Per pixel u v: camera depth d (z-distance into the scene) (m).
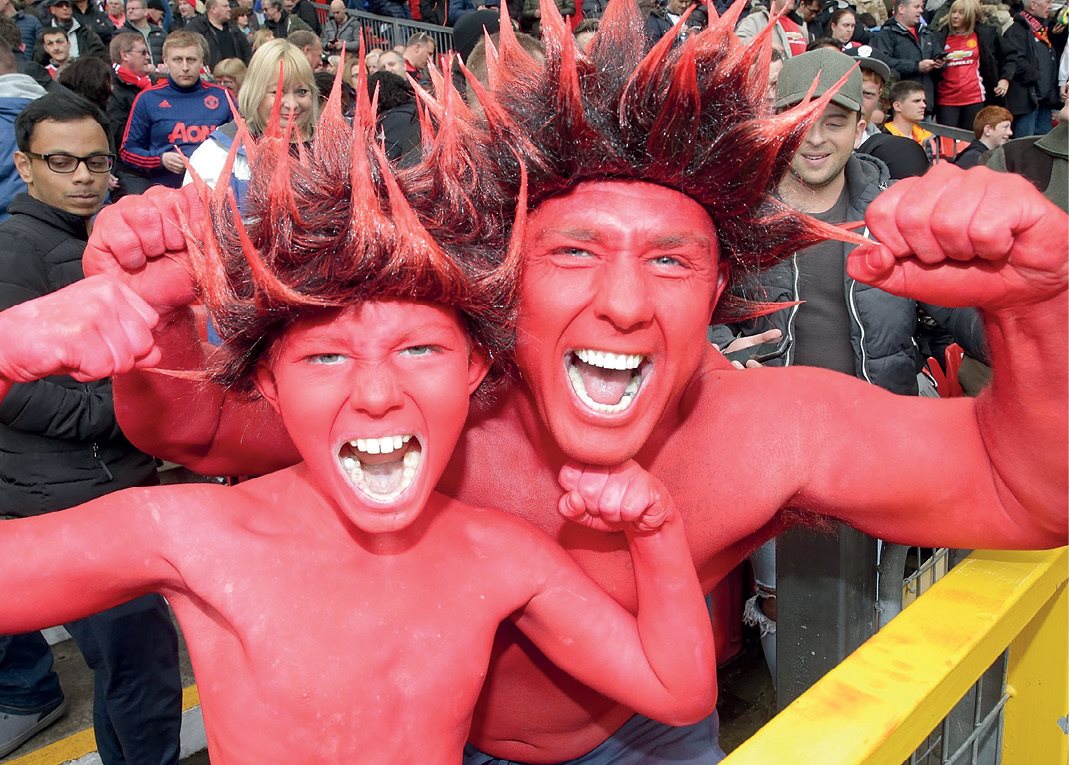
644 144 1.13
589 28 2.79
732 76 1.19
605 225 1.13
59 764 2.76
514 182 1.19
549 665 1.48
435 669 1.20
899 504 1.36
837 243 2.46
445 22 8.05
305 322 1.08
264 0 7.94
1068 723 1.64
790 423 1.40
